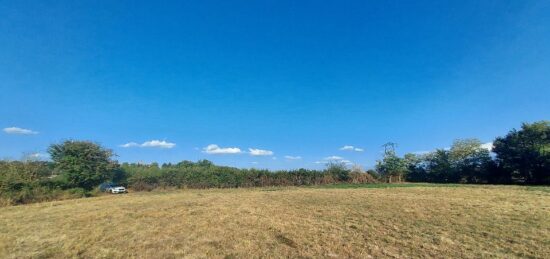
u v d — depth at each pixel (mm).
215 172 42344
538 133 36844
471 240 10188
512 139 38531
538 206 16500
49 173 33594
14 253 9789
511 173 38688
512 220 12938
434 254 8906
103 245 10461
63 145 35812
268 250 9617
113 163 38781
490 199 19781
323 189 32844
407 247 9641
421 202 18766
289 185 42281
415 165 47094
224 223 13695
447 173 43844
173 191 36781
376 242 10266
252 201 21734
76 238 11430
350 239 10695
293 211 16781
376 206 17750
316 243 10289
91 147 36906
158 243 10586
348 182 43875
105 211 17750
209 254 9320
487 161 41969
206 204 20234
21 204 25125
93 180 36094
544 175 36375
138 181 40469
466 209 15742
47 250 10008
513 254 8773
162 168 44000
